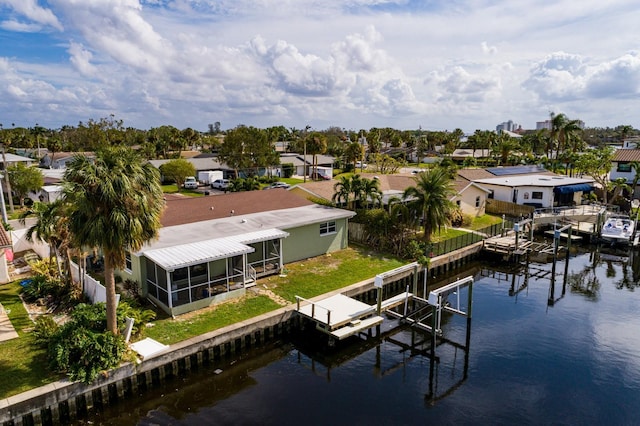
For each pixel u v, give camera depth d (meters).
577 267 34.81
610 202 49.78
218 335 18.64
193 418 15.27
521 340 21.61
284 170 83.75
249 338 19.80
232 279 24.62
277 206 33.09
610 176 57.66
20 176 46.00
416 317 23.80
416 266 25.41
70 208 15.91
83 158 15.19
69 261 22.00
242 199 33.47
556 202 49.31
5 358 16.25
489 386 17.55
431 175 31.67
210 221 28.48
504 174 56.28
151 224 16.16
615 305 26.44
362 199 34.84
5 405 13.56
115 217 14.75
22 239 30.75
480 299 27.34
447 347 20.84
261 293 23.58
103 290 19.33
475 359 19.72
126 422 15.05
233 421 15.10
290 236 28.84
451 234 37.50
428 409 15.97
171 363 17.28
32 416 14.09
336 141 126.94
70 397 14.82
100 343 15.69
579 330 22.83
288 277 26.23
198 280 23.38
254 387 17.27
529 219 38.47
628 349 20.75
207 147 131.88
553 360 19.64
